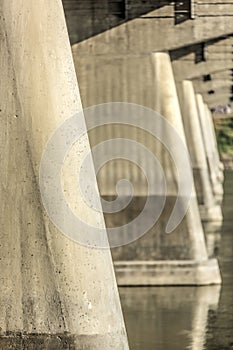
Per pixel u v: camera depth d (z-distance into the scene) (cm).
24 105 2895
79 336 2858
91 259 2891
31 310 2859
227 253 7525
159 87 5831
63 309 2855
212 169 13675
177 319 5078
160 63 5812
